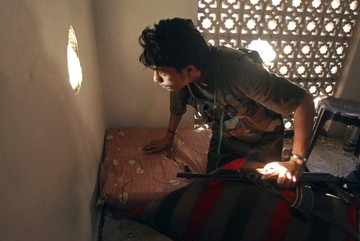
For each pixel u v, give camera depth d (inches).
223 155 46.1
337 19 71.1
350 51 74.7
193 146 64.5
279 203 32.8
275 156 43.3
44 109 26.0
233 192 34.5
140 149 62.1
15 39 20.7
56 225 27.7
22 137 21.0
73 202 34.4
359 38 71.6
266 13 66.7
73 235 33.5
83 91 44.3
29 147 22.1
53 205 27.1
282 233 30.8
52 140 27.7
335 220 31.3
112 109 71.5
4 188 18.0
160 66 29.0
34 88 23.8
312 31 71.2
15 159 19.7
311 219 31.5
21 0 22.2
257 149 42.8
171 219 34.3
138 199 49.5
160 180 52.8
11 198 18.8
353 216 32.7
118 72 67.1
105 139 66.7
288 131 83.6
